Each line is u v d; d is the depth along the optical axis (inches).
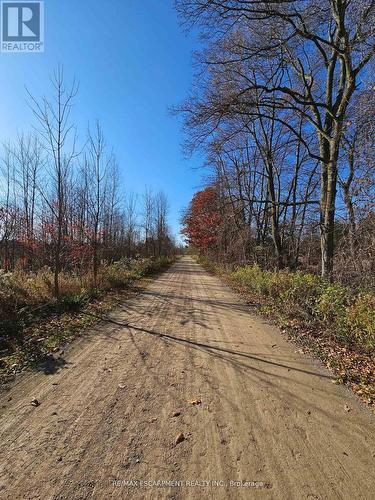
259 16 392.2
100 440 121.9
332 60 483.5
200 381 177.2
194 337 264.2
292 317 326.0
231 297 509.7
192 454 114.6
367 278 286.7
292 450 118.1
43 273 422.3
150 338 257.4
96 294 426.9
